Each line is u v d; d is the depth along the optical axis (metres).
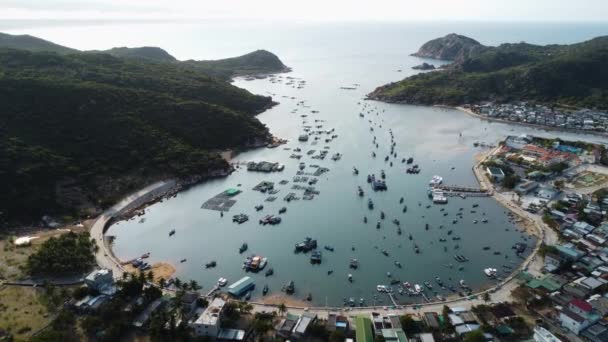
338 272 151.75
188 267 156.38
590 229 169.00
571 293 128.38
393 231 179.88
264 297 137.88
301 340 114.75
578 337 111.06
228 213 199.88
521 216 187.88
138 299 128.88
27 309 125.81
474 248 164.50
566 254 149.62
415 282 144.12
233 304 126.75
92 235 174.62
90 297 129.38
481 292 136.25
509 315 120.12
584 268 142.50
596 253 151.88
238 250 167.50
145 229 185.38
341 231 180.88
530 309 123.31
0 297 130.62
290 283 144.75
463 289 139.12
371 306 130.75
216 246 171.00
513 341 110.62
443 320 119.44
